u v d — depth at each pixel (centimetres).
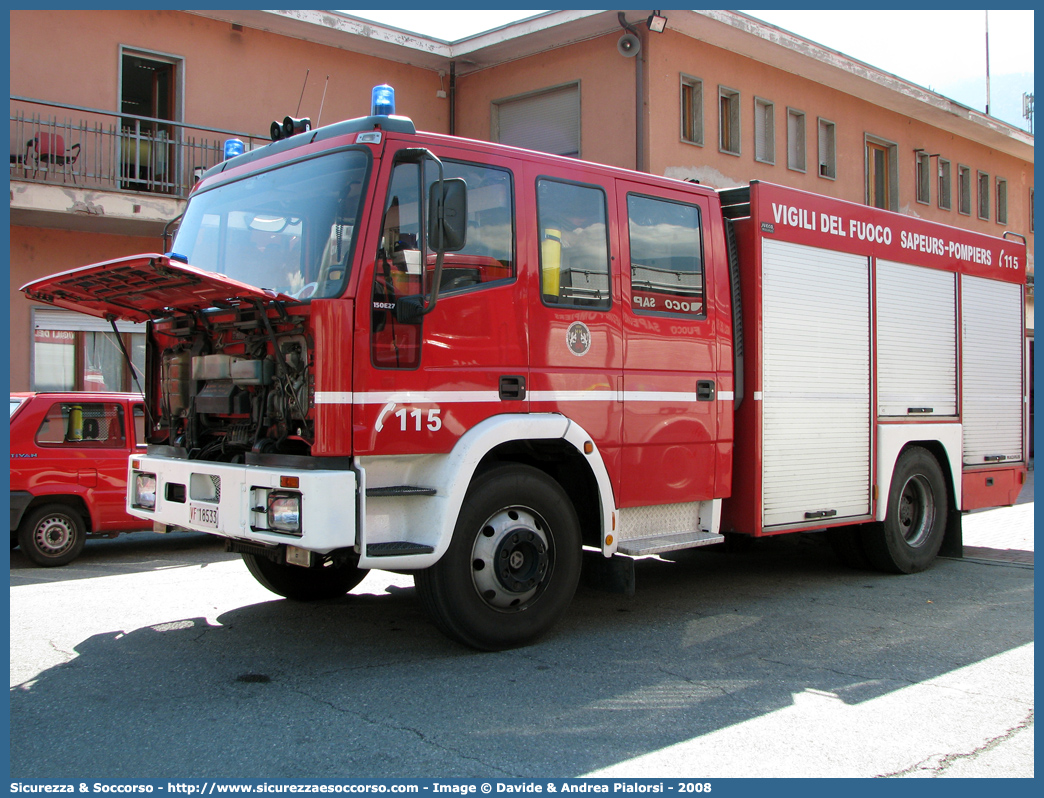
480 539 516
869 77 2061
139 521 894
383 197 480
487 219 521
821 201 718
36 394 868
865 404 751
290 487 449
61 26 1434
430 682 473
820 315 712
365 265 469
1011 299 938
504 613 525
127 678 480
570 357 551
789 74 1986
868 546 788
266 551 504
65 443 861
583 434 546
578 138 1792
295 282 493
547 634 576
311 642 552
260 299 466
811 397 702
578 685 470
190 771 361
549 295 544
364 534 459
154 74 1570
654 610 648
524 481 531
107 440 888
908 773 364
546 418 530
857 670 502
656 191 615
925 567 817
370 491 470
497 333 518
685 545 597
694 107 1792
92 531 872
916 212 2372
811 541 853
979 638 573
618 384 575
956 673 498
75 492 855
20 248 1402
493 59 1889
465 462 492
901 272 794
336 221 481
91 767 365
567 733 402
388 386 473
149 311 571
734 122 1867
